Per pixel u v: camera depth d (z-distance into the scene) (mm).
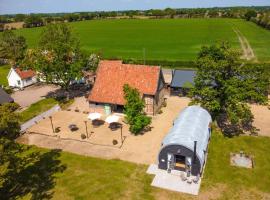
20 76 77438
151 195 35188
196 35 164750
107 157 43594
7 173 36000
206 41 144375
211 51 49469
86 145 47375
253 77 48656
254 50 119250
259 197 34219
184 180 37312
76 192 36406
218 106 46344
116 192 36000
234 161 41344
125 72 58281
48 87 78750
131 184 37281
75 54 66375
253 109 58219
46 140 49562
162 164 39562
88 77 77750
